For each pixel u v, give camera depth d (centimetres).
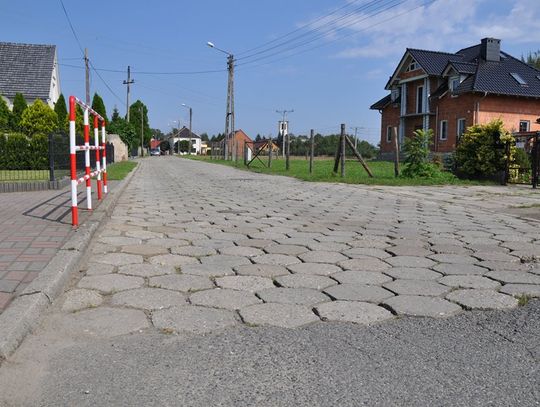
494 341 297
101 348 283
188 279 413
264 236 605
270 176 1867
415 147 1597
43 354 274
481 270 454
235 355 276
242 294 377
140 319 325
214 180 1661
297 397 232
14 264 421
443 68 3478
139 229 641
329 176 1641
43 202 860
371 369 260
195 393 235
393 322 327
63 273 390
